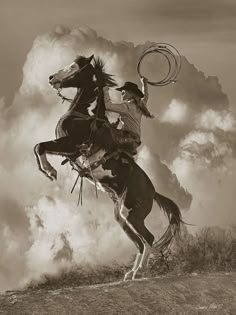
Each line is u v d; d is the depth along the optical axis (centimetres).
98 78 1048
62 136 1028
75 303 741
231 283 852
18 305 730
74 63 1042
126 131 1052
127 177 1051
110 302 754
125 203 1050
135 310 743
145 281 850
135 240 1071
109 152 1042
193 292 810
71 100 1052
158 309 754
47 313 710
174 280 856
